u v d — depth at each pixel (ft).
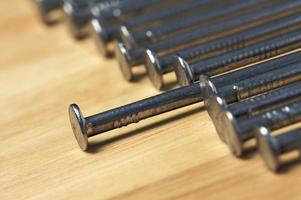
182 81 0.43
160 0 0.55
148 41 0.49
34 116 0.45
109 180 0.39
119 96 0.45
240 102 0.39
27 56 0.53
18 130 0.44
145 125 0.42
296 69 0.41
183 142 0.40
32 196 0.39
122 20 0.53
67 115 0.45
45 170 0.41
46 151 0.42
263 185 0.36
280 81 0.41
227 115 0.37
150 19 0.51
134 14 0.55
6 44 0.55
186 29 0.50
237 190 0.37
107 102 0.45
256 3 0.51
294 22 0.46
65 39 0.55
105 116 0.40
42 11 0.57
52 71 0.50
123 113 0.40
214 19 0.50
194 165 0.39
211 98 0.39
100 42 0.50
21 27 0.58
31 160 0.42
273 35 0.46
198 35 0.47
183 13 0.52
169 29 0.49
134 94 0.45
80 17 0.53
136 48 0.47
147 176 0.39
